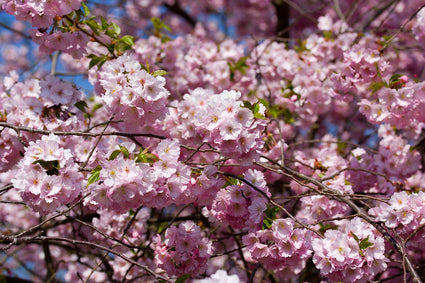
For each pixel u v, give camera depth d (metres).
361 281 2.51
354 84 3.69
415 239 2.71
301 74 4.34
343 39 4.47
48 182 2.36
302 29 7.78
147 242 3.87
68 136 3.17
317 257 2.52
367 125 5.93
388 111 3.48
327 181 3.53
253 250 2.57
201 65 4.73
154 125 3.61
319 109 4.52
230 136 2.39
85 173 2.91
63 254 5.63
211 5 8.47
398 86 3.35
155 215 4.67
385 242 2.77
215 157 3.33
